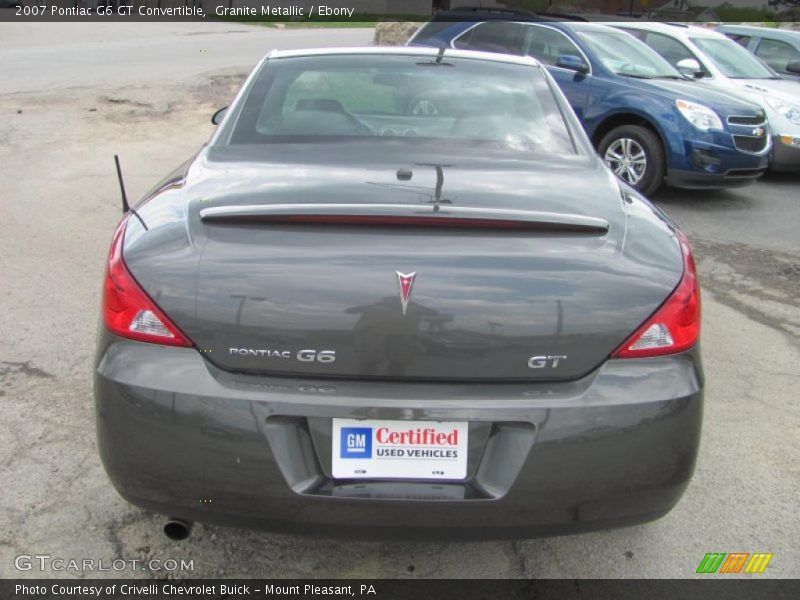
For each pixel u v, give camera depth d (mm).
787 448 3305
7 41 18719
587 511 2105
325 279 2031
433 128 3039
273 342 2029
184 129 9359
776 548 2674
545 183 2566
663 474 2129
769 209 7676
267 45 20156
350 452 2041
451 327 2014
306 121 3016
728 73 9414
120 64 14406
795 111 8734
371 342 2018
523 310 2031
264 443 2018
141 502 2170
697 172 7367
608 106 7859
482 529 2082
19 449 3057
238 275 2055
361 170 2580
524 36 8898
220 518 2123
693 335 2203
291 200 2289
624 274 2127
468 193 2396
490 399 2029
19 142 8227
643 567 2566
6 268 4941
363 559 2566
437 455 2041
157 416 2051
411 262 2047
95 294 4605
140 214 2393
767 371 4062
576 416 2033
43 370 3695
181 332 2062
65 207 6266
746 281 5496
